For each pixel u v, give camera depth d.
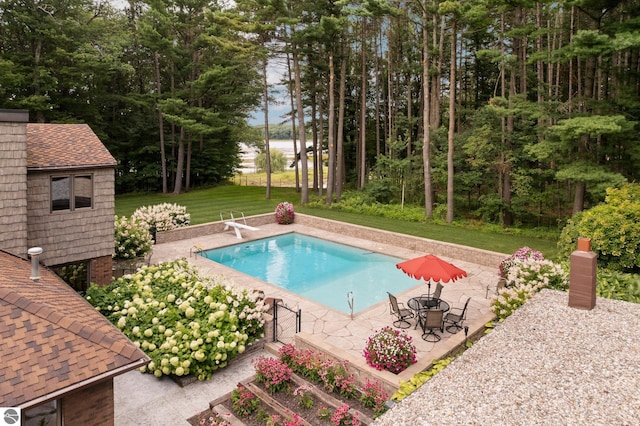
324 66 31.98
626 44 14.53
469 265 17.77
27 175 11.85
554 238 21.31
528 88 31.05
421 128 36.09
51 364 6.15
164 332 9.91
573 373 5.54
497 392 5.12
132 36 34.41
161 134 35.94
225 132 42.19
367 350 9.27
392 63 35.47
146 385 9.29
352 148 42.34
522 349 6.23
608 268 12.87
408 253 19.69
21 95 28.42
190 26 34.66
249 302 11.25
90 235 13.27
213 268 17.28
